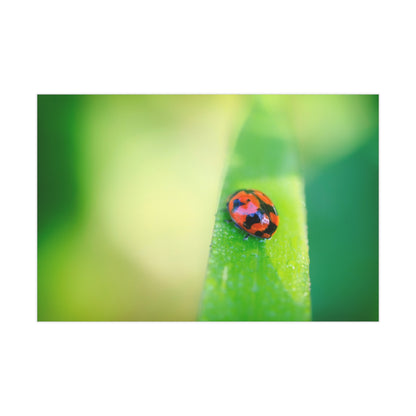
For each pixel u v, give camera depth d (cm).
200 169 8
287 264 8
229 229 8
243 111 8
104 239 8
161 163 8
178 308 8
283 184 8
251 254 8
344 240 8
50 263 8
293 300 7
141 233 8
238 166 8
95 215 8
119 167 8
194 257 8
